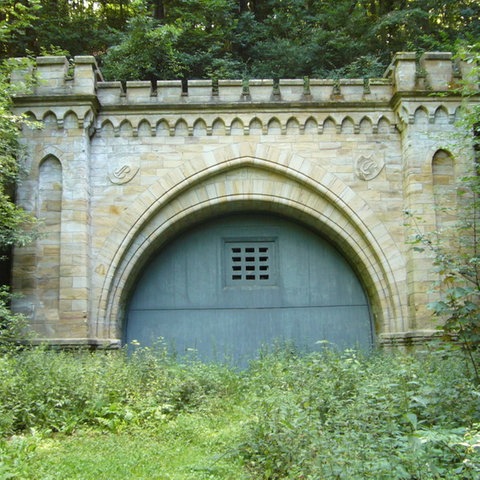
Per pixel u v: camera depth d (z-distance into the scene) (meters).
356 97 15.74
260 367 13.51
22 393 10.05
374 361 13.42
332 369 10.11
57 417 10.04
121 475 7.54
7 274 15.92
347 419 7.57
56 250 14.53
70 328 14.13
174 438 9.59
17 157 14.34
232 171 15.73
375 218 15.35
